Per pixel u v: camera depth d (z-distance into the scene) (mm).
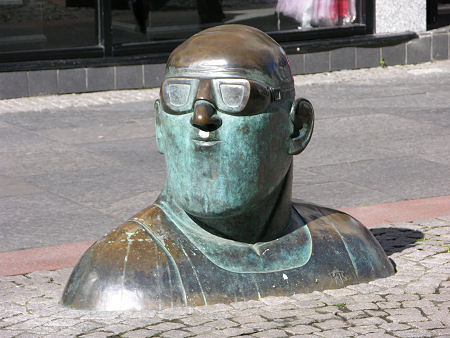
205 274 4992
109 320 4793
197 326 4684
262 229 5230
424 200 7598
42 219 7262
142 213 5281
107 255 5039
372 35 14570
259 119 4926
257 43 5059
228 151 4906
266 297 5062
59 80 12602
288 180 5289
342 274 5297
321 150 9578
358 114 11312
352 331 4637
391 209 7336
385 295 5176
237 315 4828
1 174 8758
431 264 5797
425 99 12172
